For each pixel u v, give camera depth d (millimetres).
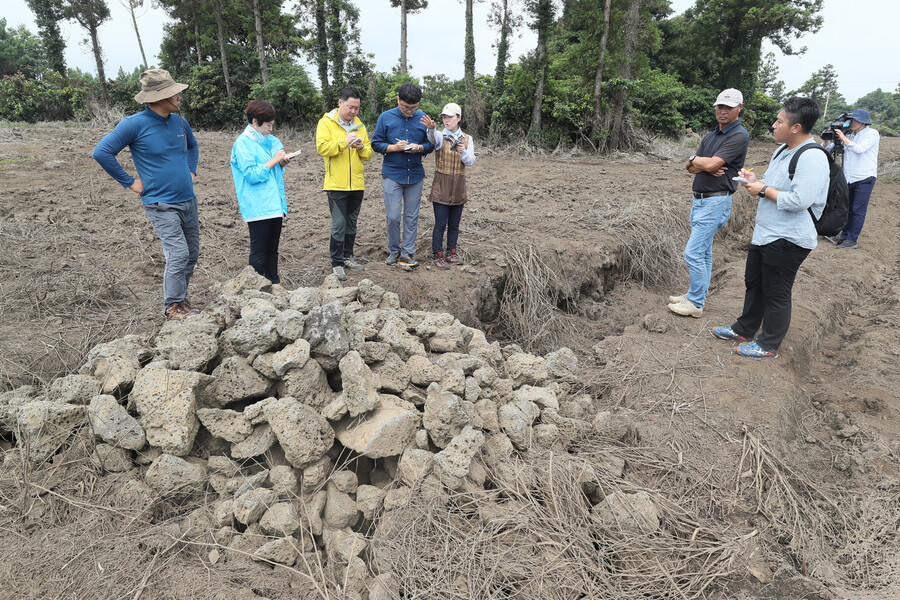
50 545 2660
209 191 9266
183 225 4371
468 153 5605
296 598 2549
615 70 16500
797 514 3266
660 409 4219
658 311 6195
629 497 3191
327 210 8102
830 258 7992
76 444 3104
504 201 9031
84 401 3264
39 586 2459
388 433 3135
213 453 3217
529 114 17750
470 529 2947
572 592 2711
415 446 3277
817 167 4145
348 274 5641
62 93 24453
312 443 3039
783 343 5172
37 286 4840
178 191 4168
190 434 3078
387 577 2635
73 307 4688
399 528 2904
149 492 2936
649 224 7883
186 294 4883
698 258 5500
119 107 23172
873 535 3227
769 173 4574
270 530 2818
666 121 20750
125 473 3041
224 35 26688
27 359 3861
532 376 4293
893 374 4859
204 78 23500
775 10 25203
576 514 3088
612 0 16312
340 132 5102
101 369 3389
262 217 4574
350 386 3180
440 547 2824
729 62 27328
